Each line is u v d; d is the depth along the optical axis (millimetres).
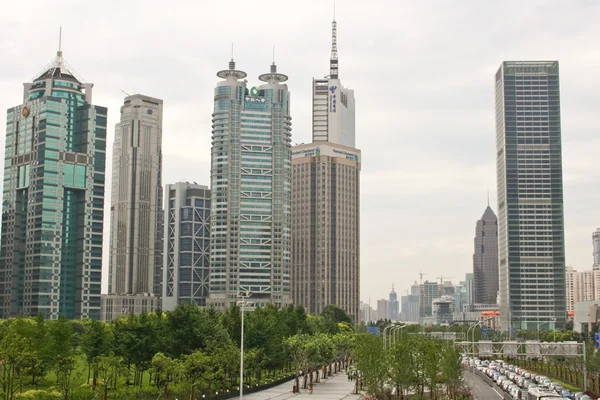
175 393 127375
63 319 155875
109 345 145500
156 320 159000
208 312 172875
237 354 140375
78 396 117188
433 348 140875
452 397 137000
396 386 130250
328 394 149125
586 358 173750
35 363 131250
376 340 153250
